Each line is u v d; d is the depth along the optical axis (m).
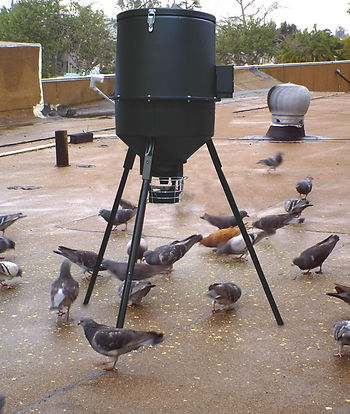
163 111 6.14
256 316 7.00
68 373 5.71
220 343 6.33
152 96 6.08
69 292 6.81
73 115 32.62
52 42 61.34
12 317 7.03
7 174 16.33
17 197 13.48
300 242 9.74
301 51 72.56
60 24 62.34
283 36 80.56
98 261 7.32
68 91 33.38
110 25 64.88
